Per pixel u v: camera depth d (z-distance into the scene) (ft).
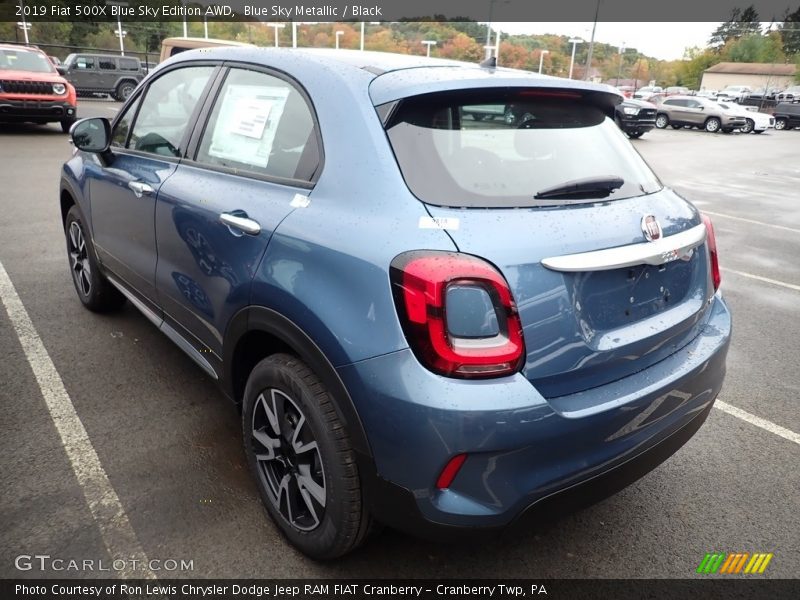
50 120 45.32
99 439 9.61
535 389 5.89
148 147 10.65
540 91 7.32
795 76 263.90
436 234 5.90
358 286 6.10
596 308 6.43
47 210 23.94
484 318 5.71
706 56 301.22
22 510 8.03
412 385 5.72
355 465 6.51
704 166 52.70
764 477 9.66
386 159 6.49
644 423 6.77
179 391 11.11
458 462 5.78
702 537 8.29
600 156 7.59
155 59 124.26
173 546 7.62
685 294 7.66
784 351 14.58
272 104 8.11
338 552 7.08
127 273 11.35
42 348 12.48
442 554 7.75
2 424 9.87
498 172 6.59
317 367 6.48
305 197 7.06
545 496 6.08
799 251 24.40
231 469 9.07
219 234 8.01
